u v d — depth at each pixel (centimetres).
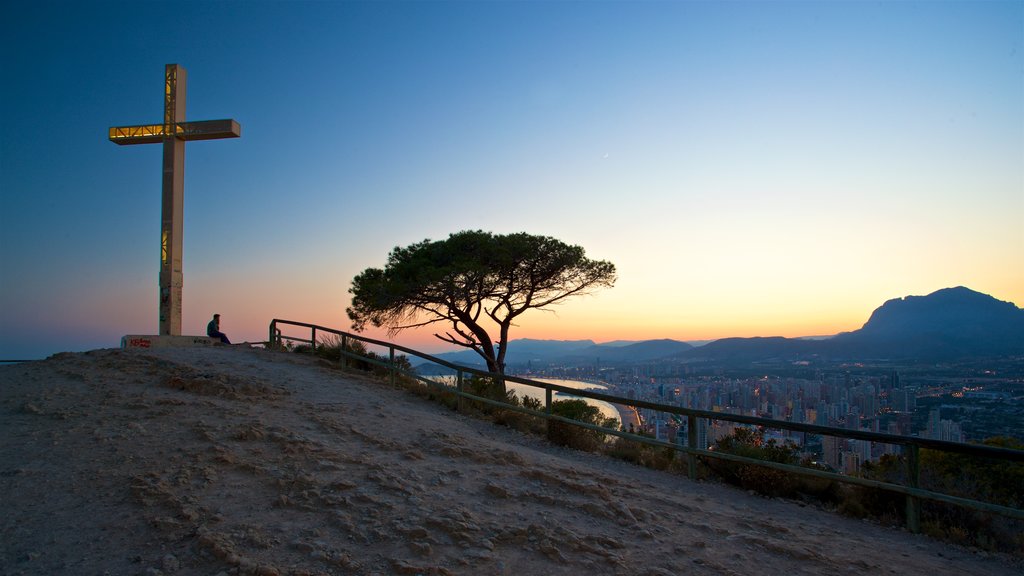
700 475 823
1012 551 570
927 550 556
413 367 1589
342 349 1573
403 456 702
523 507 557
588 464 860
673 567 448
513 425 1105
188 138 1739
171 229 1702
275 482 559
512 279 2062
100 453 620
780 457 786
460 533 470
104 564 390
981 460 757
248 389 1011
